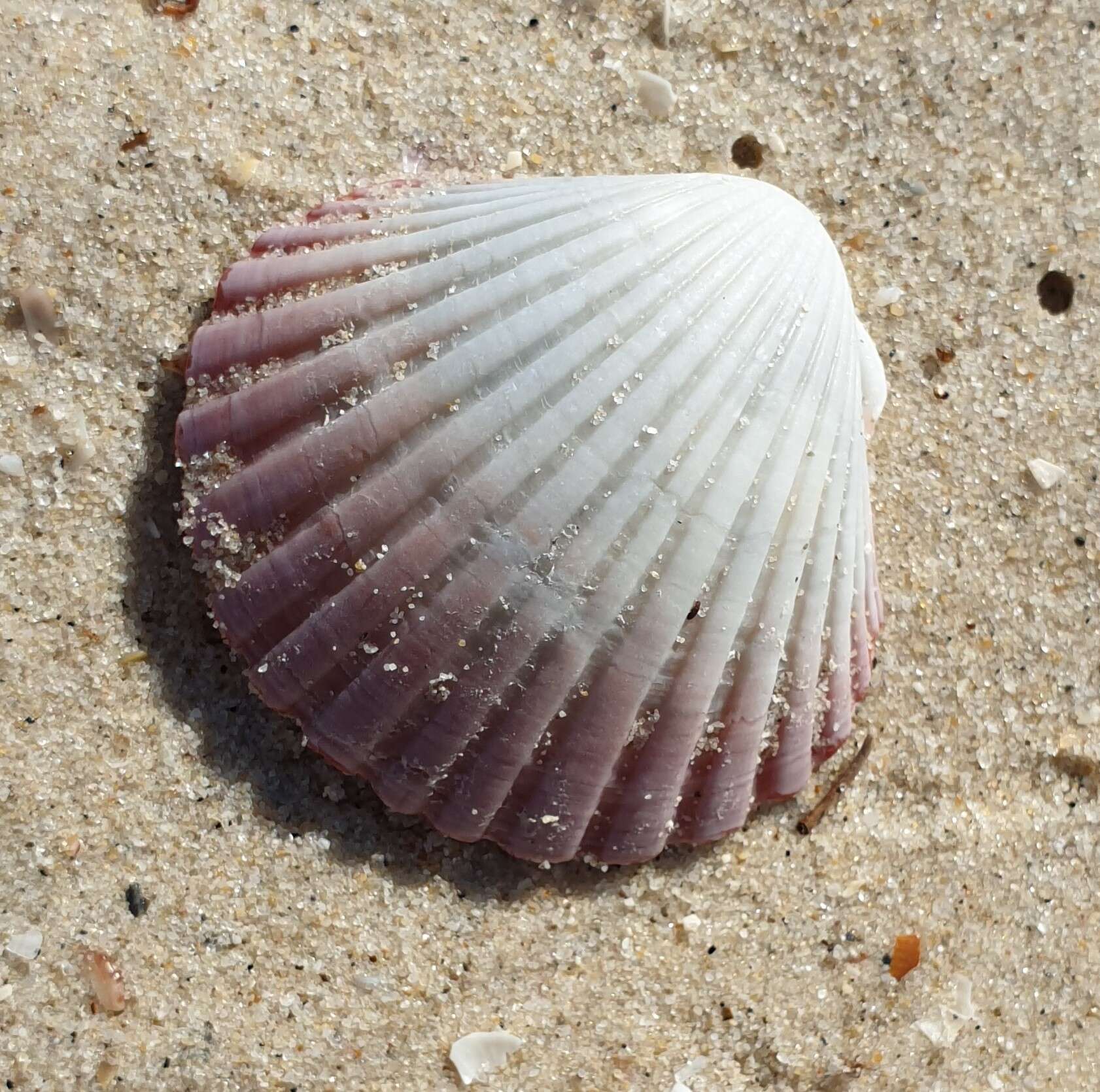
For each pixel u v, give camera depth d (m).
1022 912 0.29
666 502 0.27
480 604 0.27
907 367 0.30
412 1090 0.28
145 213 0.28
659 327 0.27
